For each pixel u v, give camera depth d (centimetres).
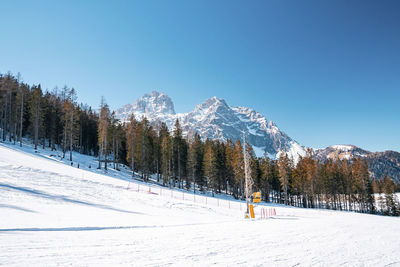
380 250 723
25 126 5962
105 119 4753
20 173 2342
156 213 1869
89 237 738
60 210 1402
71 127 4669
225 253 607
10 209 1205
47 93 7112
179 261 512
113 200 2175
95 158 5744
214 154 5381
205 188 5809
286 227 1242
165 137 5134
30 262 452
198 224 1312
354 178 6512
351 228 1298
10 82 5091
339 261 573
